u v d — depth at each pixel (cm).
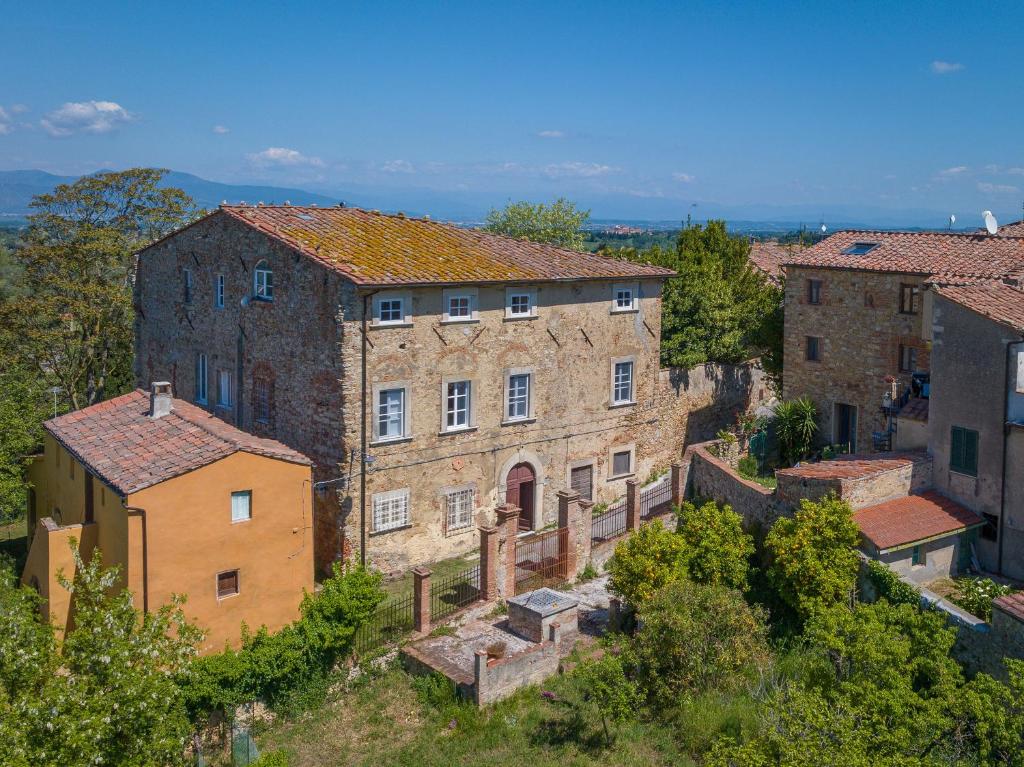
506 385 3453
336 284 2992
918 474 2998
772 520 3058
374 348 3052
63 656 1911
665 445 4238
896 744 1770
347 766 2253
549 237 6819
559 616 2734
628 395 3947
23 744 1603
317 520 3175
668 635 2428
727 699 2344
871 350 3775
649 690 2433
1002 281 3231
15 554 3700
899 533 2748
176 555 2412
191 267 3872
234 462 2486
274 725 2439
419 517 3250
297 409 3247
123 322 5022
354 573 2653
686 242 5234
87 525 2605
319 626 2512
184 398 4012
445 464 3300
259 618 2575
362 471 3067
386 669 2636
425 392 3206
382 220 3703
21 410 3900
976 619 2391
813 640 2303
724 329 4459
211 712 2364
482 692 2425
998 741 1856
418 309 3150
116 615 1906
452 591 2997
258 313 3422
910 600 2552
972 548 2919
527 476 3600
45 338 4656
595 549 3225
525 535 3541
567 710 2447
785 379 4125
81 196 4894
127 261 4956
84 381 5244
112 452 2677
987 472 2875
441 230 3747
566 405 3672
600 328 3756
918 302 3600
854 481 2827
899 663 1995
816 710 1812
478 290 3303
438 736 2345
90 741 1673
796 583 2683
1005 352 2797
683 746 2252
